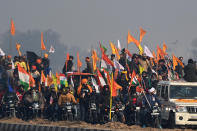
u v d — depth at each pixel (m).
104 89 79.38
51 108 83.31
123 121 78.38
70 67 96.06
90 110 79.06
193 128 75.56
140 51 100.12
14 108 86.38
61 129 65.56
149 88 77.69
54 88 85.00
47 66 99.69
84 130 63.31
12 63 96.12
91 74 88.44
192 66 83.12
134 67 93.69
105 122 77.25
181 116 72.44
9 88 88.69
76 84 88.50
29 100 84.88
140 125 75.69
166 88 76.81
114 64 90.94
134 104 78.00
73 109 81.69
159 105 75.69
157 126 73.69
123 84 85.12
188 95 75.50
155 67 102.31
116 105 78.88
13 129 72.12
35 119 83.25
